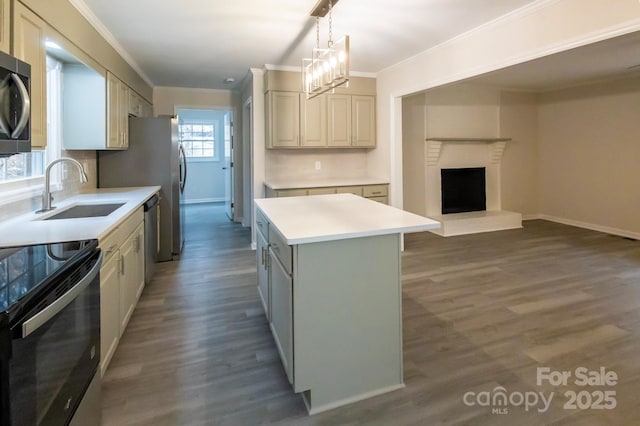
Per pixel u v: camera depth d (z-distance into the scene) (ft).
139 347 7.97
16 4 5.79
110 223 6.98
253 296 10.85
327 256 6.06
